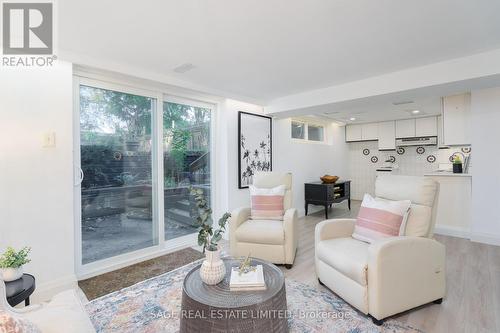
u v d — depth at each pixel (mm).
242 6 1645
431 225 2090
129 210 3002
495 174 3438
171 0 1567
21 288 1542
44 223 2205
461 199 3828
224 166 3928
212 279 1564
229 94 3688
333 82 3254
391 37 2090
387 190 2410
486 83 2598
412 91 2883
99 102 2740
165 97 3340
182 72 2869
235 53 2373
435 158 6105
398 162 6660
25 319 968
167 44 2174
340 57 2479
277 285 1535
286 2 1610
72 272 2346
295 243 2930
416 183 2199
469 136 3920
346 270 1937
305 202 5422
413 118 6066
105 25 1849
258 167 4340
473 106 3586
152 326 1796
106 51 2299
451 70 2549
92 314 1937
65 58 2264
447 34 2049
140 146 3092
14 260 1639
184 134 3590
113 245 2863
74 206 2553
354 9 1696
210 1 1587
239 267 1755
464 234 3758
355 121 6531
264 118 4449
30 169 2141
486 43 2209
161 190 3256
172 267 2836
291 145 5160
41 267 2193
